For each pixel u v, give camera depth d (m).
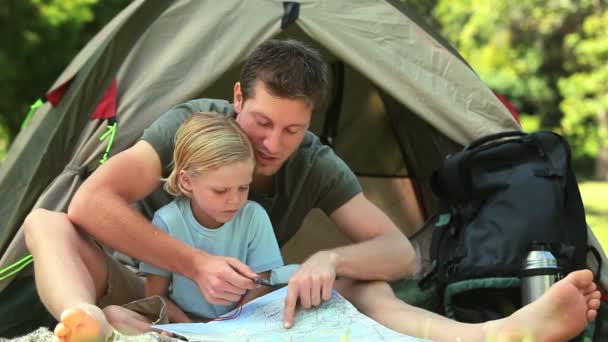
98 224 2.14
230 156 2.11
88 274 2.07
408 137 3.44
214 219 2.27
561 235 2.51
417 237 3.03
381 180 3.61
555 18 11.95
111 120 2.69
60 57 9.16
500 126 2.97
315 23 2.93
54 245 2.07
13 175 2.78
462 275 2.55
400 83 2.95
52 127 2.76
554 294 2.05
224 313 2.26
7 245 2.63
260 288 2.26
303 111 2.16
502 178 2.65
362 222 2.45
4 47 8.96
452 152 3.12
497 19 12.38
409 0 13.58
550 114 13.09
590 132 12.66
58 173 2.68
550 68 12.95
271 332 1.99
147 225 2.16
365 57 2.95
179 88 2.77
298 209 2.51
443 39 3.15
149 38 2.82
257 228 2.31
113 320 2.04
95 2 9.16
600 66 11.78
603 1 11.78
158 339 1.88
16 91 9.34
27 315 2.63
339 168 2.50
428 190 3.38
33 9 8.95
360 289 2.32
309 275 2.12
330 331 1.99
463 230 2.66
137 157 2.23
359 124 3.61
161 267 2.17
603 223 7.10
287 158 2.36
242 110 2.24
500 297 2.56
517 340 2.02
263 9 2.91
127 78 2.76
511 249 2.50
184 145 2.16
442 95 2.96
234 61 2.84
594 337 2.46
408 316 2.17
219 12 2.89
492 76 12.83
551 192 2.56
